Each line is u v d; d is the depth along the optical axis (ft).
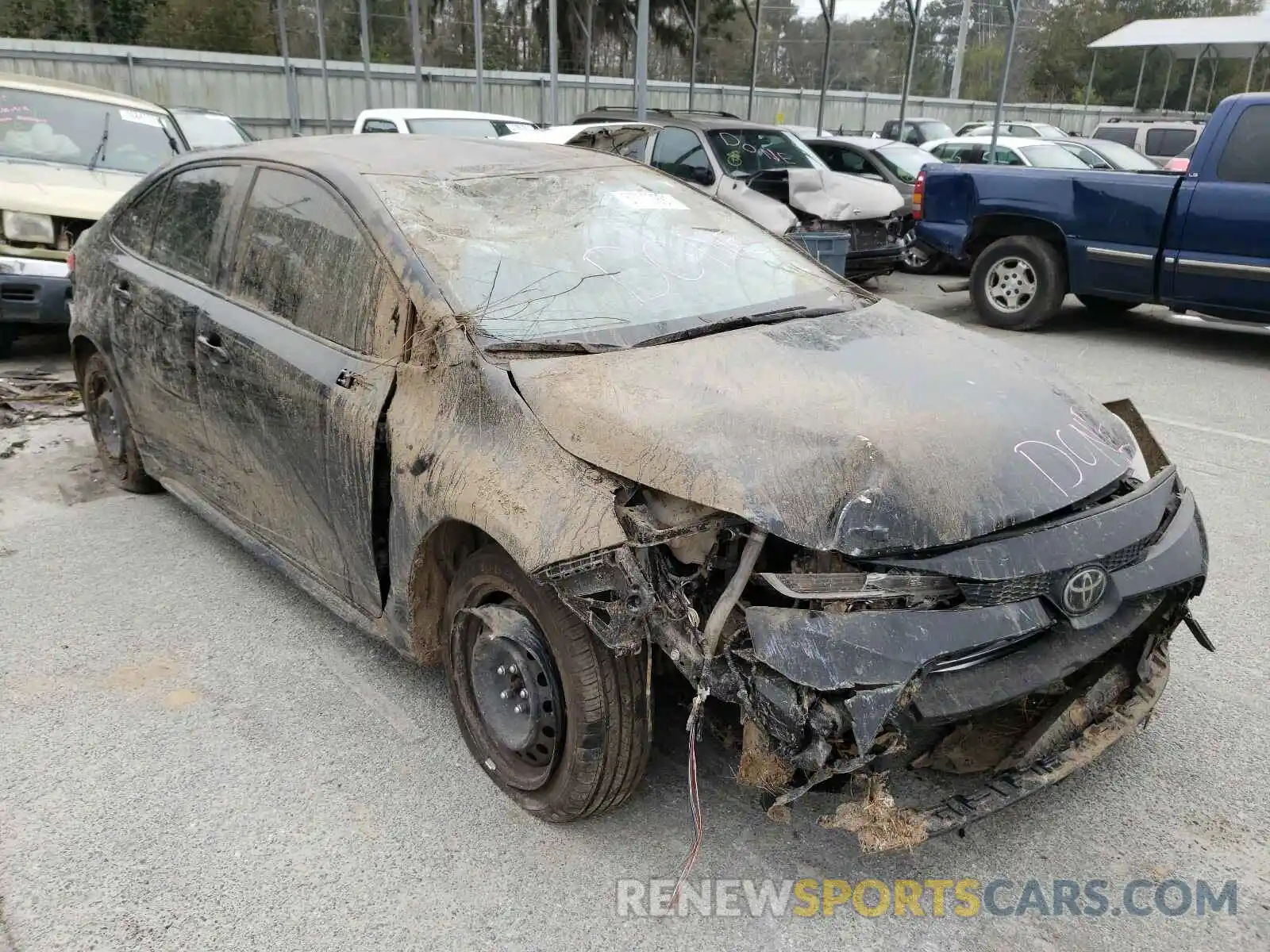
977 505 7.63
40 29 88.48
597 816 9.05
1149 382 24.11
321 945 7.70
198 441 13.16
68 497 16.55
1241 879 8.46
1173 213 25.82
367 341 9.97
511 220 10.87
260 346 11.14
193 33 92.58
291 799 9.35
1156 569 8.25
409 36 81.15
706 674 7.22
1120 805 9.34
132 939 7.73
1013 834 8.98
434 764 9.89
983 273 30.60
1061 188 27.94
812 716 6.97
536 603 8.22
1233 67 101.35
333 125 75.46
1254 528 15.49
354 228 10.42
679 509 7.66
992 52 121.70
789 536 7.20
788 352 9.59
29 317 21.86
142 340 13.70
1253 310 25.07
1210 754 10.08
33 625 12.40
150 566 14.10
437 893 8.23
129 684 11.19
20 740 10.14
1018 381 9.59
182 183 13.84
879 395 8.76
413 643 9.94
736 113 82.33
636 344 9.63
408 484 9.13
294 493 11.12
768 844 8.80
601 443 7.98
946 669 7.41
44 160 24.75
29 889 8.20
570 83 77.61
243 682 11.27
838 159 43.34
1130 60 110.11
